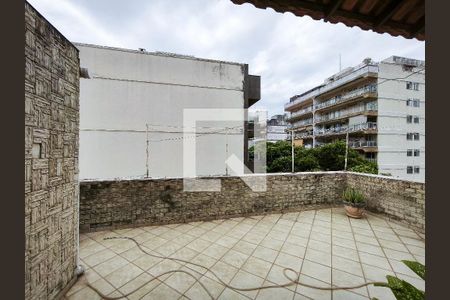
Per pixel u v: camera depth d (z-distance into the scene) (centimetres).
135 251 327
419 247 341
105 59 763
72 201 257
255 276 267
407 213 423
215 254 319
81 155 739
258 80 995
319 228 418
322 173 550
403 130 2022
